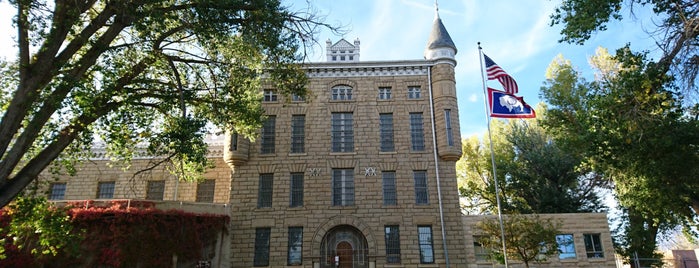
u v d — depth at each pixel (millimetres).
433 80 33531
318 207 30625
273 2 17500
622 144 18516
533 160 42406
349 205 30812
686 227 28016
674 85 16578
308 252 29594
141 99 19469
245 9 17344
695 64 15758
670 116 16547
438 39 34500
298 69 20859
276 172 31547
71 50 15023
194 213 27219
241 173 31562
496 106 25516
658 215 28203
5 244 22750
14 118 13531
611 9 15992
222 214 29047
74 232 23781
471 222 30578
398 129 32500
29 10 13938
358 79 33906
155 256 24625
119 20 15602
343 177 31656
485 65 26609
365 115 32938
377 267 29219
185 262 25734
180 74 21281
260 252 29922
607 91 19750
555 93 37781
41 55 14211
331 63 34062
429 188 31062
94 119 16406
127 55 19203
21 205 17359
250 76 20531
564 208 40156
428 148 31953
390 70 34062
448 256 29344
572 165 40406
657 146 17156
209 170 34875
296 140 32594
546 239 26297
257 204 30844
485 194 49750
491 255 29516
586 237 31188
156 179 35031
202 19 16672
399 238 29984
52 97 14078
